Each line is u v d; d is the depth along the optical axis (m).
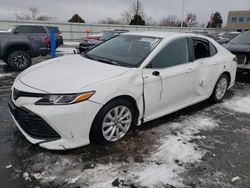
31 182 2.44
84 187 2.40
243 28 41.97
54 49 9.16
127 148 3.11
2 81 6.43
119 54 3.73
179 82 3.79
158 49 3.52
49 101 2.65
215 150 3.21
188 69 3.89
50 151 2.95
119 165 2.76
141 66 3.29
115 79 2.98
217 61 4.59
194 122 4.04
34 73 3.23
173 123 3.95
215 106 4.88
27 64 8.29
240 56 6.78
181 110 4.56
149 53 3.46
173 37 3.82
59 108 2.63
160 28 33.19
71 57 4.01
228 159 3.02
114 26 29.50
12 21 23.11
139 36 4.01
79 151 2.97
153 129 3.68
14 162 2.72
